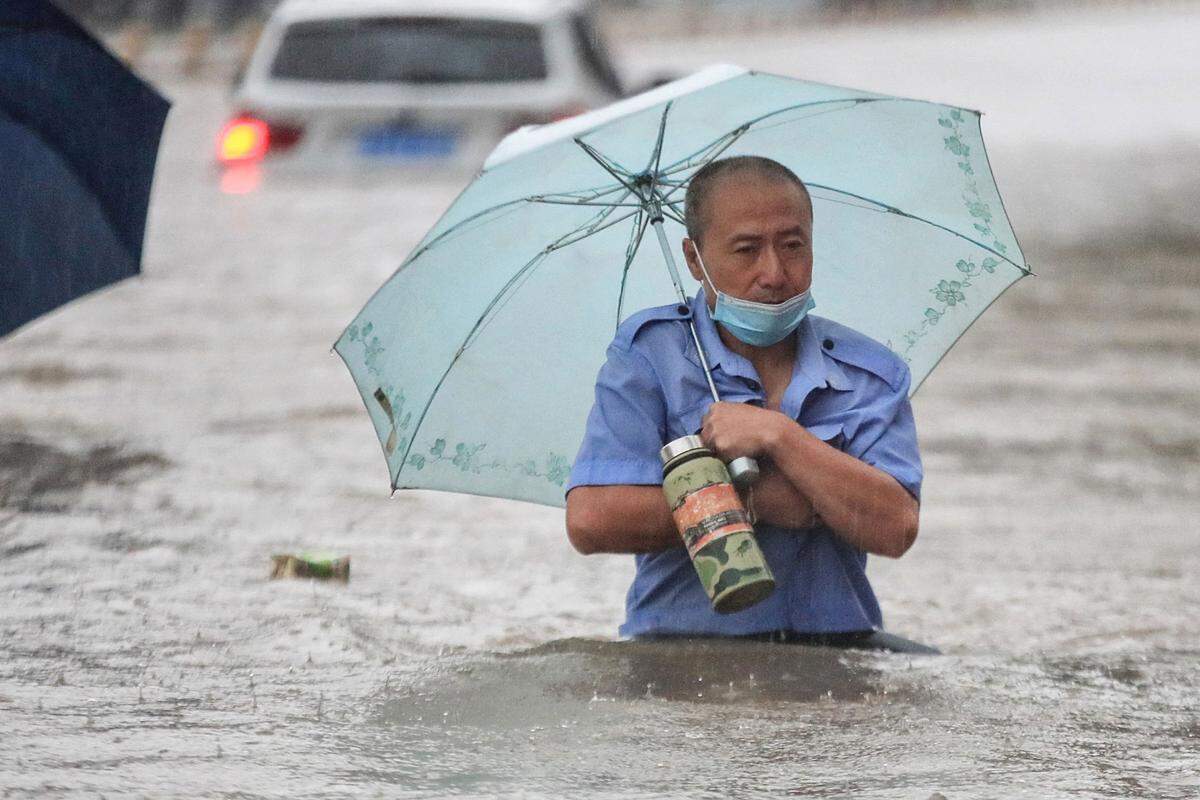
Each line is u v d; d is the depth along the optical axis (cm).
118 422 2883
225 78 13525
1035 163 8300
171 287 4353
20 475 2438
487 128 5069
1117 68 13762
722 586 1338
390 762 1205
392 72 5172
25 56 1752
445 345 1513
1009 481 2634
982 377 3584
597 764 1202
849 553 1524
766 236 1391
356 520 2255
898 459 1436
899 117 1533
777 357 1466
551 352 1531
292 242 4831
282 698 1378
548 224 1527
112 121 1786
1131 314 4406
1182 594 1955
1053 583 2012
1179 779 1186
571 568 2030
